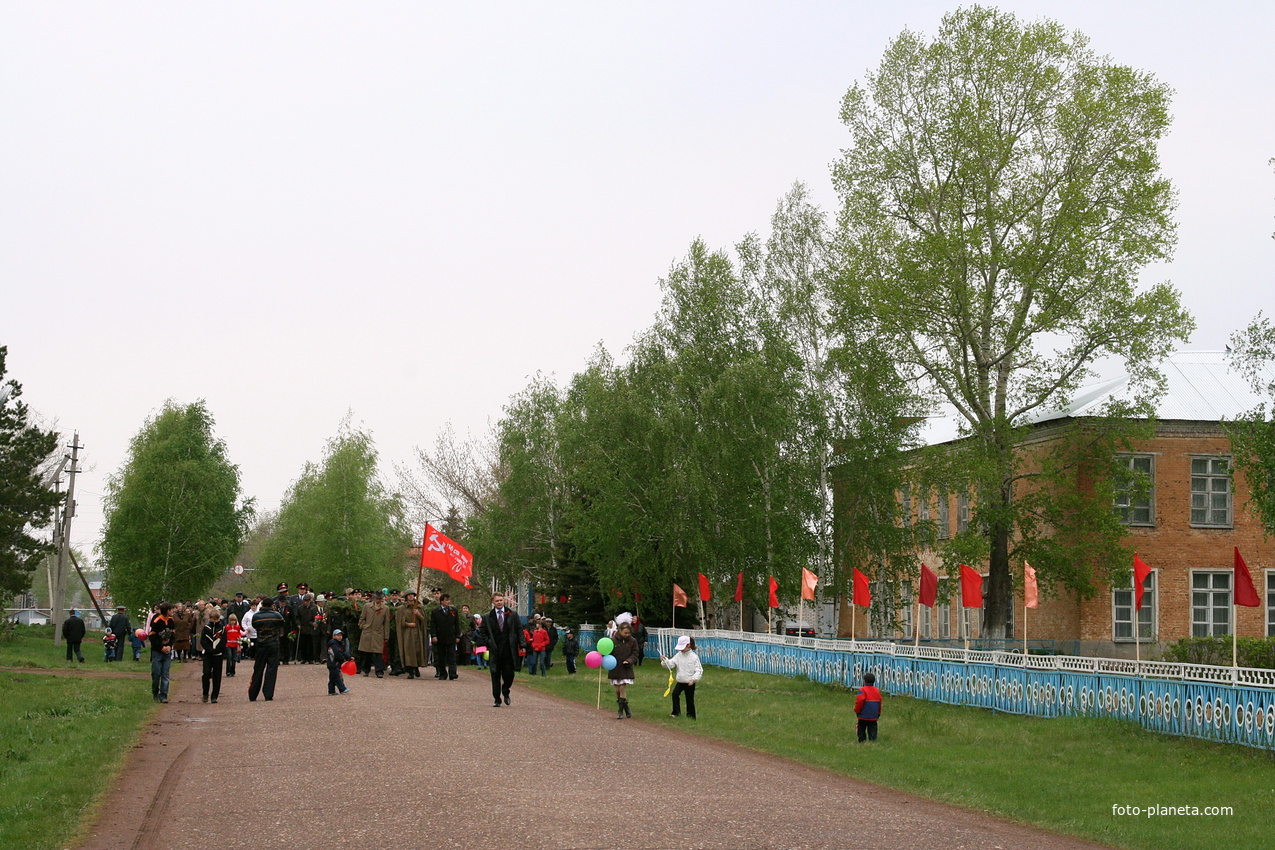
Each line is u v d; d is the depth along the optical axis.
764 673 35.06
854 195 39.19
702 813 10.44
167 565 66.50
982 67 37.81
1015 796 12.87
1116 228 36.28
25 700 20.06
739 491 42.31
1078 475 40.91
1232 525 42.03
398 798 10.78
